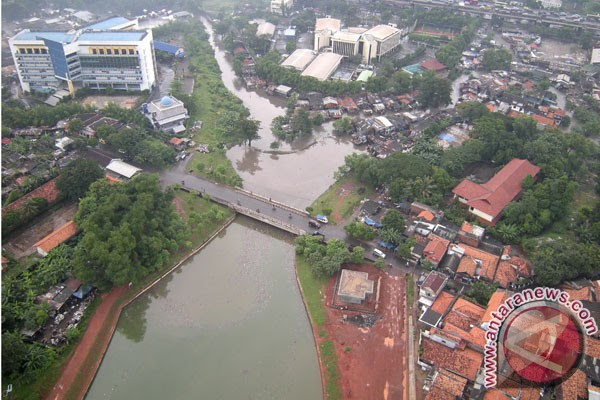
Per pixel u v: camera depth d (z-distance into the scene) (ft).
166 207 535.19
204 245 535.19
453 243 508.94
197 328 442.50
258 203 586.86
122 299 458.09
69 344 404.36
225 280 494.59
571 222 552.41
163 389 390.63
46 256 472.03
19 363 371.15
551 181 567.18
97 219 473.67
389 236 507.71
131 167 621.31
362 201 593.42
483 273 467.52
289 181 646.33
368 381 385.50
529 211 533.96
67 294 437.17
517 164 612.29
